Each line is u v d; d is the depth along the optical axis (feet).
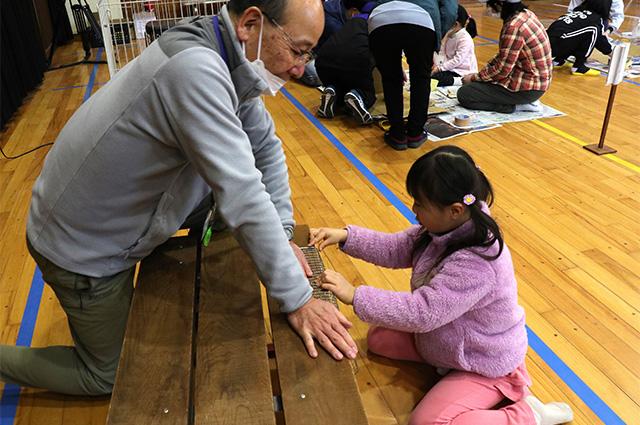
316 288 4.63
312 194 9.96
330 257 7.96
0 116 13.42
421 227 5.25
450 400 4.57
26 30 17.97
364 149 12.08
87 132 3.93
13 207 9.61
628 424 5.21
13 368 5.16
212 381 3.58
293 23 3.64
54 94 17.24
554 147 11.81
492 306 4.52
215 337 3.97
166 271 4.77
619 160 11.09
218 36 3.70
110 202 4.13
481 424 4.40
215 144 3.52
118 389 3.52
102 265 4.48
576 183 10.11
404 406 4.89
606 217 8.89
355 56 13.55
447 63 16.85
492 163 11.04
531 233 8.45
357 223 8.91
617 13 18.40
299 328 4.00
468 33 17.04
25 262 8.03
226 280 4.65
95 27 22.54
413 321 4.42
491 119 13.71
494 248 4.40
